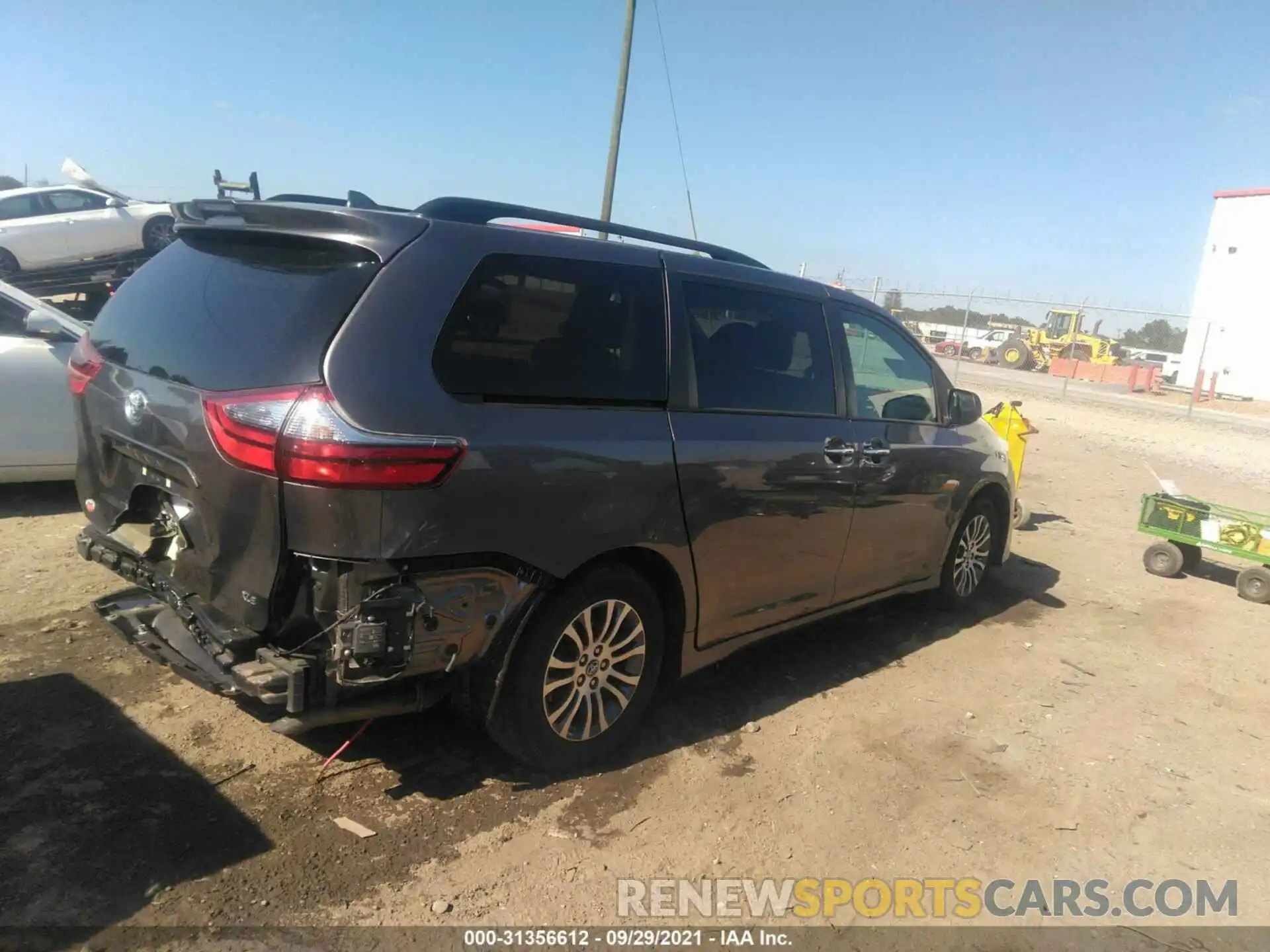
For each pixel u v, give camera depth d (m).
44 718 3.30
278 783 3.05
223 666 2.67
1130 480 11.35
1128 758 3.85
